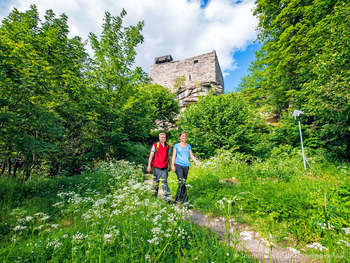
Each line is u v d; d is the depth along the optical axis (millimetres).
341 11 5816
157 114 17203
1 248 1574
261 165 5965
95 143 6910
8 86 3430
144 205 2234
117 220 2117
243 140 9094
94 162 7016
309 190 3238
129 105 7609
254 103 16141
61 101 5426
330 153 6590
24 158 4500
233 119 9297
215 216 2924
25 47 4430
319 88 5969
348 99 5352
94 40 7340
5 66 3561
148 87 18219
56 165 5621
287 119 9688
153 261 1491
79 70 7621
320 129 7281
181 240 1824
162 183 3477
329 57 5875
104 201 2324
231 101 10375
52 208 2934
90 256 1424
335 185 3209
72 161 6156
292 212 2482
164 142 3764
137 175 5230
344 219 2148
